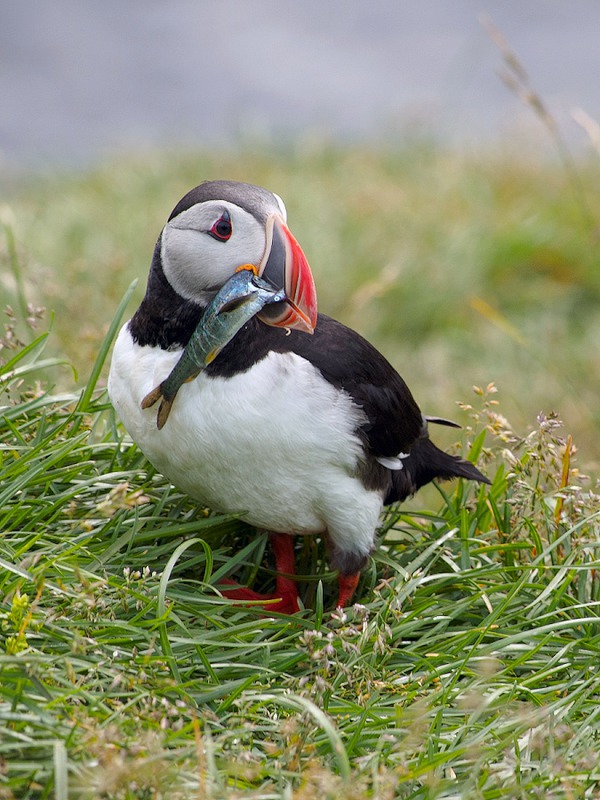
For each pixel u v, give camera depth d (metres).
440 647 6.95
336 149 21.55
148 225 16.12
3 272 10.71
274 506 7.17
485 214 16.98
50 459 7.11
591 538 7.70
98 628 6.29
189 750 5.49
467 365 13.99
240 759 5.64
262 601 7.02
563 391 12.81
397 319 14.85
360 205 16.84
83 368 9.94
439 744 6.09
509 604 7.36
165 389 6.71
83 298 11.63
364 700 6.29
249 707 6.07
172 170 20.25
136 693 5.90
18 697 5.49
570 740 6.10
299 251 6.60
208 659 6.47
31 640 6.20
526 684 6.59
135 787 5.15
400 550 8.35
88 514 7.03
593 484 9.62
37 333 10.77
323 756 5.95
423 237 16.12
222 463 6.90
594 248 15.74
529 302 15.29
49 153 24.06
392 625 7.09
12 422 7.58
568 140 20.38
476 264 15.56
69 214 16.88
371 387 7.21
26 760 5.42
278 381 6.75
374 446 7.28
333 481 7.07
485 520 8.41
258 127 22.34
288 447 6.83
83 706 5.72
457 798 5.73
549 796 5.62
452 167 19.25
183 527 7.25
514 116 20.73
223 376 6.74
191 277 6.73
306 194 17.55
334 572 7.63
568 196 17.34
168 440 6.94
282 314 6.63
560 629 7.21
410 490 8.08
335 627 7.04
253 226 6.61
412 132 21.80
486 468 9.26
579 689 6.44
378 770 5.77
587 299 15.61
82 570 6.41
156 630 6.48
